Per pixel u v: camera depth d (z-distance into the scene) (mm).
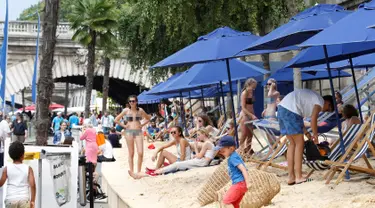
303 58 12352
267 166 11898
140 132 14789
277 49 12703
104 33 47531
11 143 9961
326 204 8180
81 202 12664
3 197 10117
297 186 10086
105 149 20484
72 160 10836
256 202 8602
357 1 28391
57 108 78312
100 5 46188
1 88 25344
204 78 14695
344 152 10312
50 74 14289
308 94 10266
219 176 9680
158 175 14539
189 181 12609
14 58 55156
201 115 18469
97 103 79812
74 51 56781
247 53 13305
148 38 31594
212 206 9539
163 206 10266
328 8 10648
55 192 10664
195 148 15422
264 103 25547
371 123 9852
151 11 26312
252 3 25297
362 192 8938
